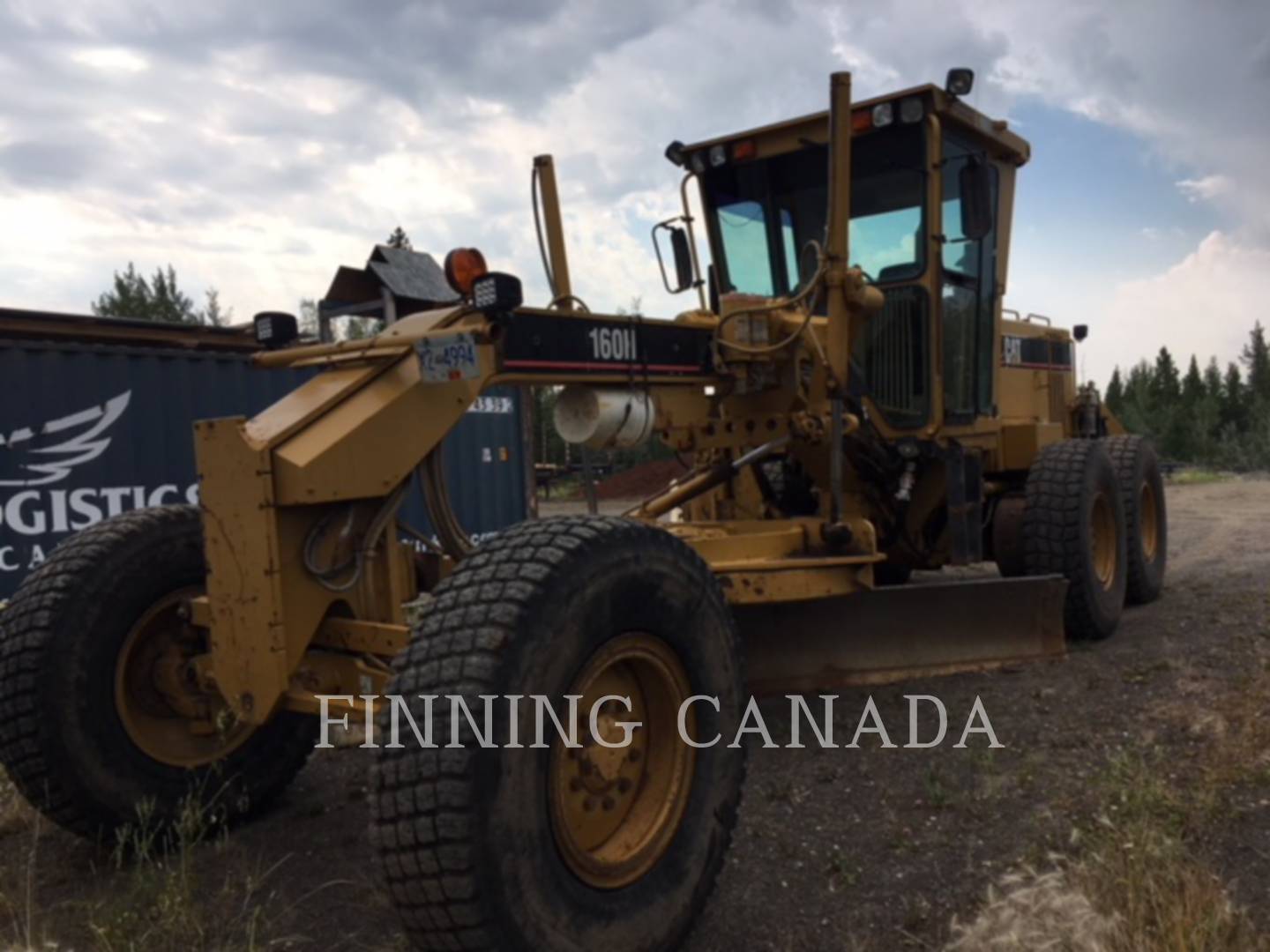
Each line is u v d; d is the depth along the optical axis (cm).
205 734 389
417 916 249
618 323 409
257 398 990
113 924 307
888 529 609
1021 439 664
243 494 324
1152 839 305
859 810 379
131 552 380
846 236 480
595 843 287
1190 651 556
